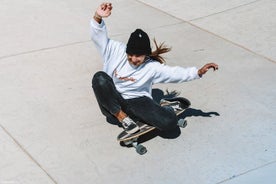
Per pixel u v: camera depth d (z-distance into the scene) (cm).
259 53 833
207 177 584
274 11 966
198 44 854
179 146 629
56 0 995
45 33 876
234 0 1007
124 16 940
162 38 868
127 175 584
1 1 982
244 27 910
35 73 767
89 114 682
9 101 704
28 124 662
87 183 572
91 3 988
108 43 608
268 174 589
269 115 688
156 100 708
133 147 625
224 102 711
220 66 794
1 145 625
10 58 802
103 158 607
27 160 604
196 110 693
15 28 887
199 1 1001
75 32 883
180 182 575
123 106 612
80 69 781
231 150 625
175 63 796
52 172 587
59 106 696
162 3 995
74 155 612
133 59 589
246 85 749
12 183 570
